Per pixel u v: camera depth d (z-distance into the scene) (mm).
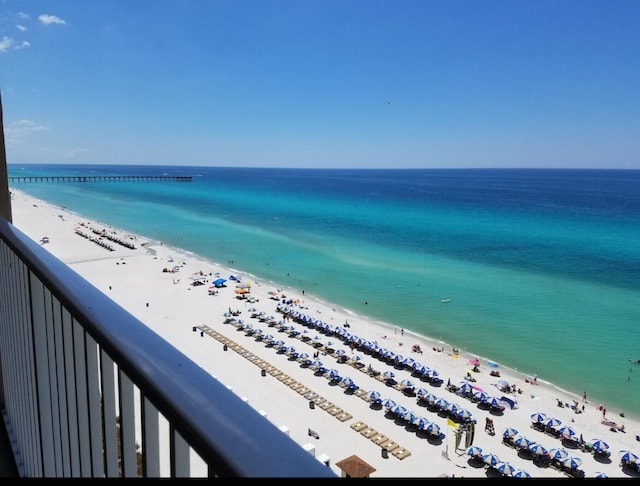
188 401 969
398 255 42656
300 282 33219
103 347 1336
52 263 1955
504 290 31578
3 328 3273
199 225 59031
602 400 17562
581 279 34656
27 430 2814
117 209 74062
